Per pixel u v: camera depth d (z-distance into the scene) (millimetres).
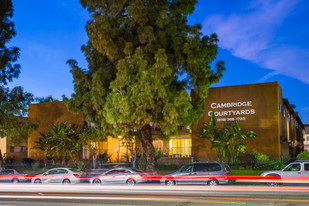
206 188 17188
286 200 12594
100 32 20453
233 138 29062
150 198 13633
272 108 29875
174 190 16672
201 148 32312
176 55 21172
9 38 34125
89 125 32156
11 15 34156
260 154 29672
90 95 22938
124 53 21516
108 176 20516
